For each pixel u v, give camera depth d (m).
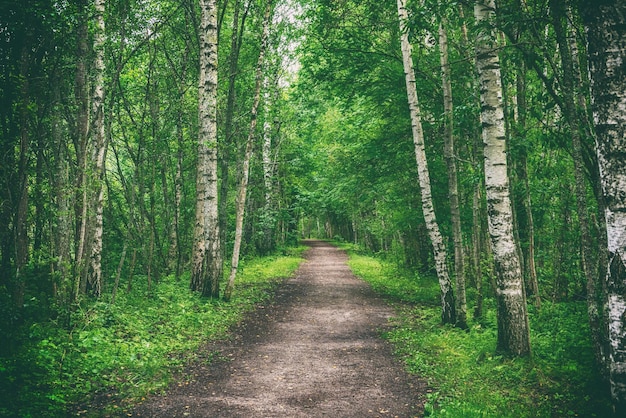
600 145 3.88
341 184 18.41
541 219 12.64
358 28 14.54
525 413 5.41
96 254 11.23
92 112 10.40
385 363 7.96
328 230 76.50
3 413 4.97
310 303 14.59
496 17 6.80
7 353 6.51
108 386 6.47
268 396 6.34
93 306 9.17
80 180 8.88
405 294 16.00
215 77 13.64
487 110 7.57
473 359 7.67
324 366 7.84
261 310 13.13
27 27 7.71
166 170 18.78
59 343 7.52
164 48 15.98
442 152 15.42
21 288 7.82
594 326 6.38
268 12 14.14
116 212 15.82
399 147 15.96
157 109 15.64
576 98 6.94
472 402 5.83
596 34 3.86
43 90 8.87
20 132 8.03
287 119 25.88
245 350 8.88
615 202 3.79
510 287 7.40
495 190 7.52
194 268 14.48
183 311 11.08
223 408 5.86
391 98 15.12
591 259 6.37
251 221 28.98
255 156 25.80
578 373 6.56
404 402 6.10
